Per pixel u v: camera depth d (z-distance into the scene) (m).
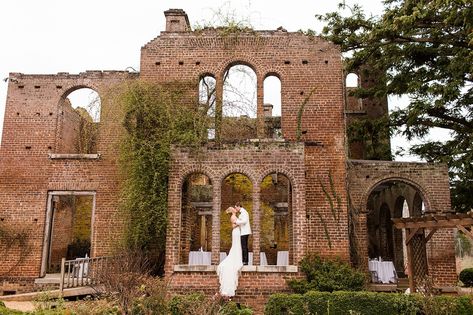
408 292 13.55
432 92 19.23
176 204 14.26
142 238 15.15
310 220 15.84
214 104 16.48
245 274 13.58
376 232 24.16
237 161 14.50
